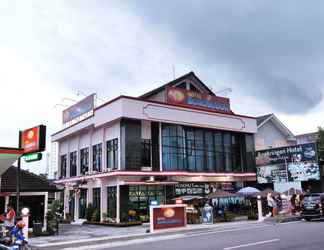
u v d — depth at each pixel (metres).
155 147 29.45
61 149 38.22
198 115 31.52
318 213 24.02
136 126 27.97
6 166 18.19
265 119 40.50
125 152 26.95
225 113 33.78
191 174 29.73
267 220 25.61
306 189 33.72
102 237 18.62
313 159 32.38
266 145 40.47
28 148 19.08
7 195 21.12
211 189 32.06
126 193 26.59
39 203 22.08
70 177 34.38
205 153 32.59
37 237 19.33
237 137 35.78
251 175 35.03
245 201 33.62
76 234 20.66
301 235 15.77
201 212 25.52
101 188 28.58
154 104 28.72
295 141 43.97
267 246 12.84
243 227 21.61
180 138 30.91
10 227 15.07
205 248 13.11
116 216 26.45
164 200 28.78
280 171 34.44
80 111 33.00
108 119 28.36
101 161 30.22
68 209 33.81
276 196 29.25
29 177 22.30
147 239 18.03
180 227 21.61
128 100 27.27
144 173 27.16
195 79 34.50
